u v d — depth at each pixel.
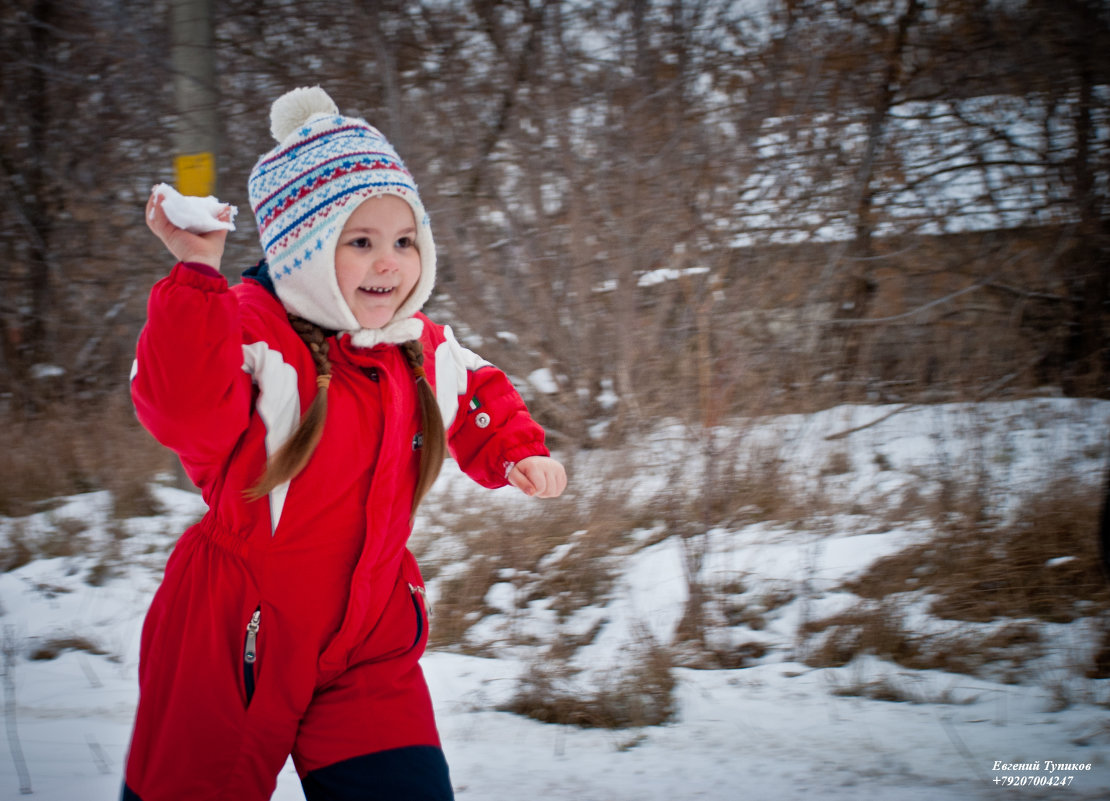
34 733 3.34
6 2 8.55
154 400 1.61
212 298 1.59
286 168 1.86
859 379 6.70
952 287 7.95
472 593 4.61
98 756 3.11
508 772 2.96
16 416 7.89
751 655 3.98
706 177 7.55
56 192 8.90
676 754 3.06
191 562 1.81
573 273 7.23
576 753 3.09
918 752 3.02
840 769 2.92
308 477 1.78
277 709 1.78
